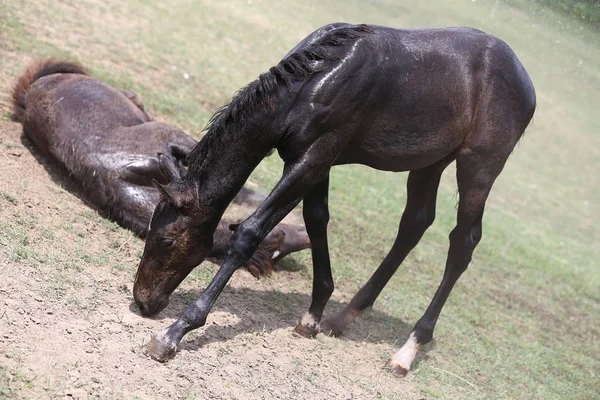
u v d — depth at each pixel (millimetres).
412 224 6109
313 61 5008
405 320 6984
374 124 5297
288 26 17656
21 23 10781
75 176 6680
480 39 5766
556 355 7777
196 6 16828
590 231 14070
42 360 4258
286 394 4758
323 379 5133
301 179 5031
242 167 4996
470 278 9273
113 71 10547
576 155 17422
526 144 17219
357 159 5512
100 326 4809
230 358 4965
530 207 14195
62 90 7094
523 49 15859
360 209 9867
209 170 4938
